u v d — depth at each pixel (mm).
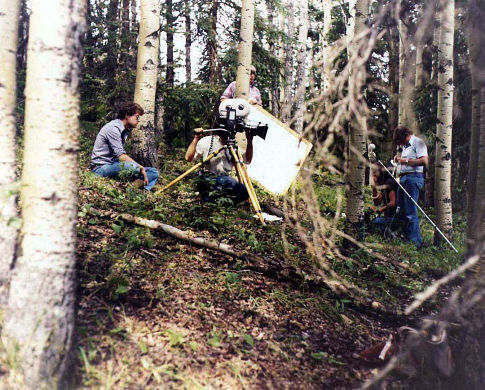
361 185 4207
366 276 3836
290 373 2420
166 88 9469
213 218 4078
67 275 1840
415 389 2430
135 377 2068
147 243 3434
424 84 7609
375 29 1594
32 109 1767
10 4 2117
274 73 11555
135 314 2549
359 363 2658
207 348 2426
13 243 2004
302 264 3699
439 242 5676
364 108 1637
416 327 3137
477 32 2262
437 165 5852
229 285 3146
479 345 2320
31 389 1743
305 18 12695
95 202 3990
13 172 2133
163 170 6973
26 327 1770
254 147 6211
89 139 7492
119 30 9461
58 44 1734
